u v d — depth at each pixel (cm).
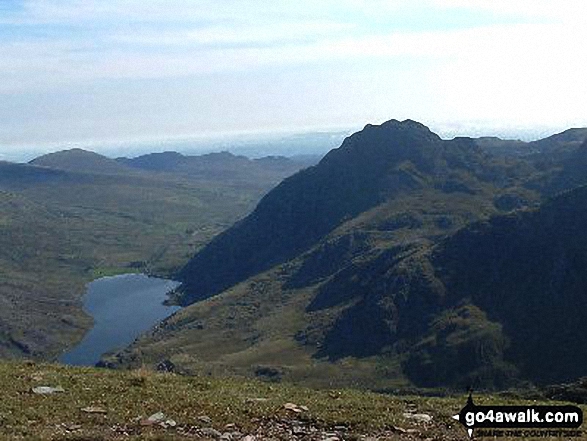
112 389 2805
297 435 2395
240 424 2445
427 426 2577
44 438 2102
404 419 2628
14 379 2862
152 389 2862
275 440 2322
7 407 2395
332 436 2394
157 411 2520
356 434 2434
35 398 2561
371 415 2655
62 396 2628
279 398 2905
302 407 2695
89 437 2156
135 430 2298
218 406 2633
